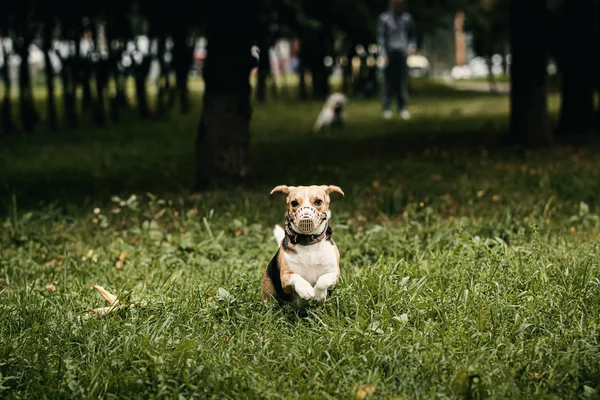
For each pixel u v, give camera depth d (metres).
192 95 34.28
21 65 20.48
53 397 3.91
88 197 10.16
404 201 9.00
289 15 23.81
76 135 19.70
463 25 34.03
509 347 4.27
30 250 7.54
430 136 17.27
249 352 4.43
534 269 5.58
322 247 4.79
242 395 3.86
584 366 4.00
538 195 9.46
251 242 7.49
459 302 5.00
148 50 24.39
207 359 4.24
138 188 11.41
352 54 33.66
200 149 10.61
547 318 4.69
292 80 46.59
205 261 6.79
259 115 25.72
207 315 4.99
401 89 23.02
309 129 20.50
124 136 19.31
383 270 5.62
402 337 4.41
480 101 29.70
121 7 19.94
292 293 4.87
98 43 22.27
